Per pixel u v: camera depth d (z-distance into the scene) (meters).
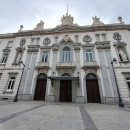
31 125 3.48
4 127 3.22
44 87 13.05
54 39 16.11
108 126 3.59
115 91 11.09
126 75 11.73
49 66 13.90
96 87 12.11
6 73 14.35
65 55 14.75
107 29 15.30
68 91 12.60
